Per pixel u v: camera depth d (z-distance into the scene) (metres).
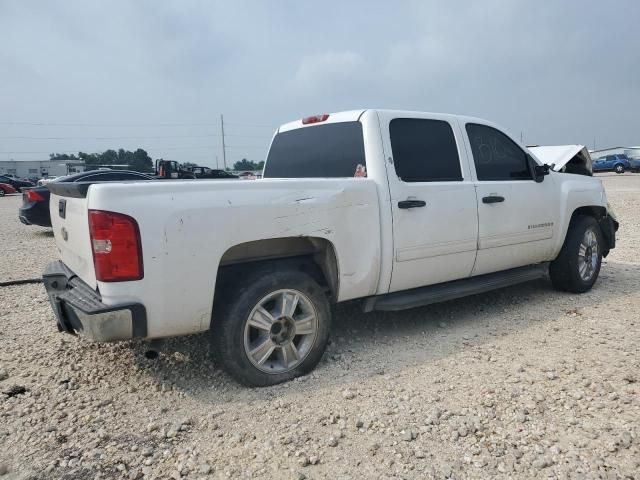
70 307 3.25
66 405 3.30
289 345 3.60
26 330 4.77
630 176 36.25
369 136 4.11
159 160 15.27
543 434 2.83
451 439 2.81
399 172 4.15
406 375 3.64
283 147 5.11
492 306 5.30
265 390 3.47
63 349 4.23
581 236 5.57
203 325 3.29
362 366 3.83
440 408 3.13
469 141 4.74
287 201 3.49
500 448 2.71
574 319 4.79
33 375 3.75
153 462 2.69
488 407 3.13
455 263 4.50
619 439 2.74
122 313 2.98
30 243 11.04
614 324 4.62
